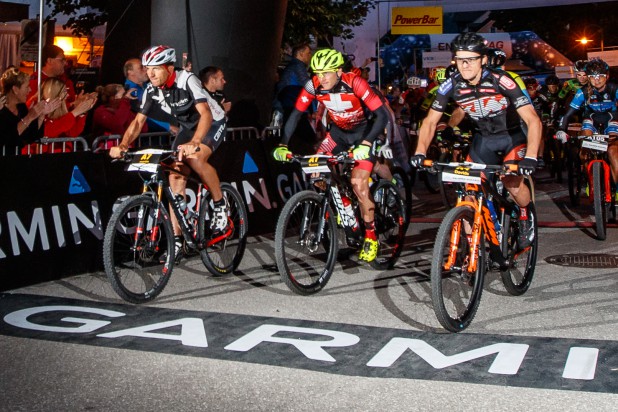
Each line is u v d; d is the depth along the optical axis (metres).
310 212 5.23
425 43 20.91
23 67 9.75
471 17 24.03
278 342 4.20
